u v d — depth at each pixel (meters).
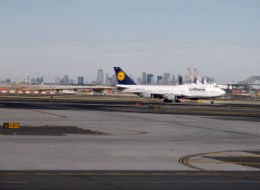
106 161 36.47
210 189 26.78
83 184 27.38
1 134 54.56
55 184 27.14
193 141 52.47
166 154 41.31
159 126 71.12
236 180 29.75
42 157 37.69
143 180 29.09
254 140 55.12
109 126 69.31
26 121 75.12
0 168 32.28
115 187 26.77
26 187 26.05
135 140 51.81
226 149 46.09
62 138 51.81
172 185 27.70
